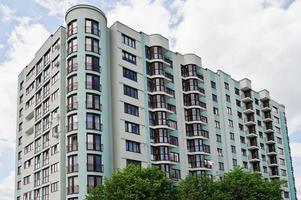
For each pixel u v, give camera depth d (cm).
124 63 6981
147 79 7400
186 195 5641
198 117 8069
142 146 6819
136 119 6869
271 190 6222
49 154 6806
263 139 10400
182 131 7812
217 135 8594
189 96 8225
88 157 5978
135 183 4950
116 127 6556
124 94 6788
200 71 8712
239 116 9669
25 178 7812
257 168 9631
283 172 10819
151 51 7662
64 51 6894
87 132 6078
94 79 6425
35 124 7638
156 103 7319
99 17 6850
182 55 8500
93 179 5916
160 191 5088
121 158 6356
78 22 6644
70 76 6431
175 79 8081
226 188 6078
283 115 11788
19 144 8494
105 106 6438
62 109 6544
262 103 10919
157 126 7169
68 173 5975
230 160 8706
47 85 7338
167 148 7125
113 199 4853
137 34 7469
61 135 6419
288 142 11619
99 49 6656
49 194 6581
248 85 10131
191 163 7794
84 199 5512
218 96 9075
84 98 6222
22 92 8669
